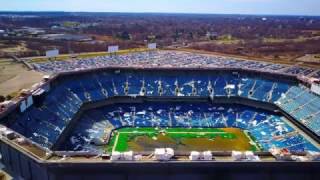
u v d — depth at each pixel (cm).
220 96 14100
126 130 11931
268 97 13562
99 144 10675
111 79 14912
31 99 10862
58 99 12281
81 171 6344
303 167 6500
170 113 13312
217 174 6488
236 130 12081
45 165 6238
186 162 6381
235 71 15275
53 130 10450
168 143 10912
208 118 12962
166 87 14625
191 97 14188
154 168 6391
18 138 7275
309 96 12656
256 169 6481
